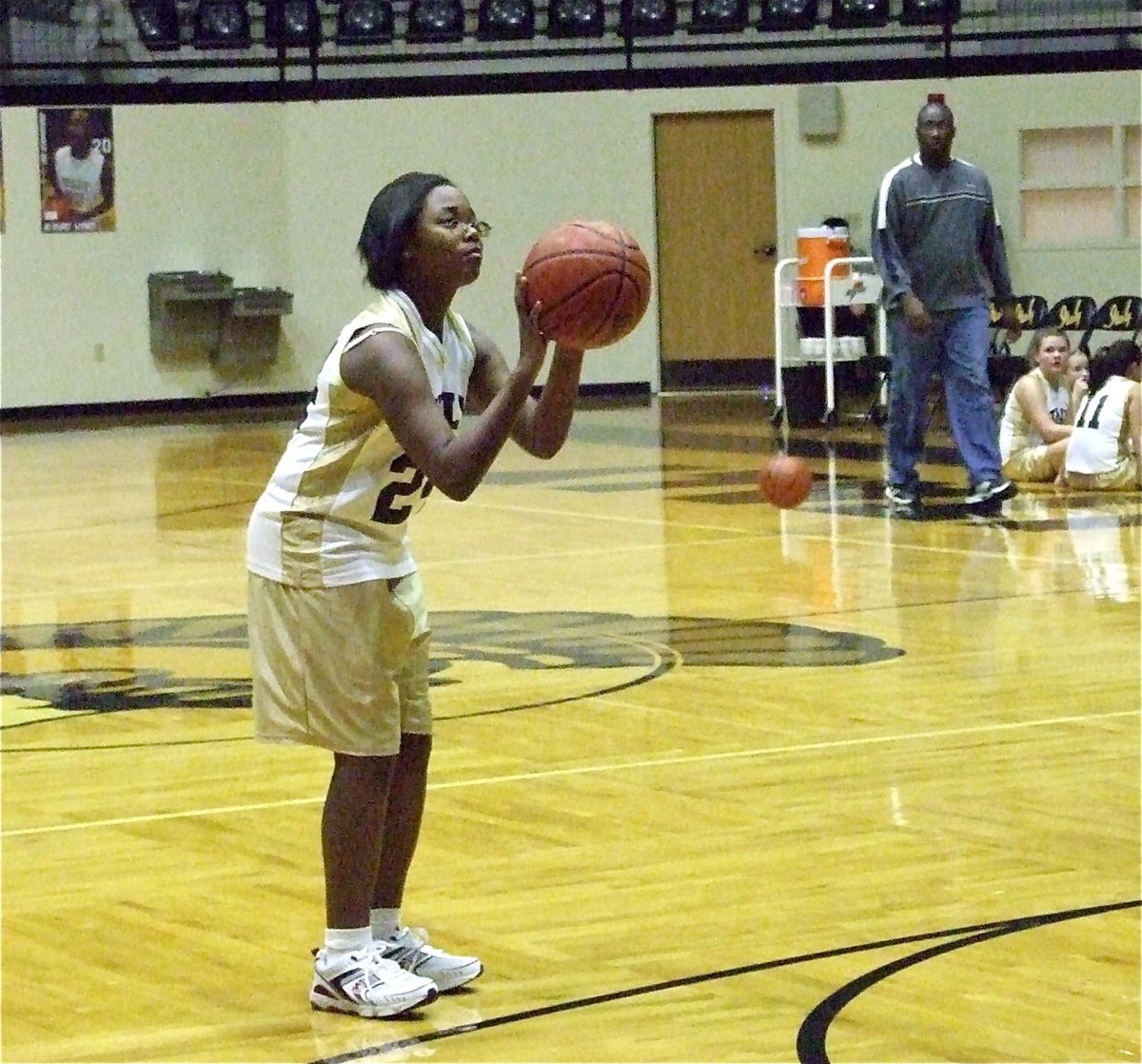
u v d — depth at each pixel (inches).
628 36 948.0
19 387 1122.0
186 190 1154.7
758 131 1184.8
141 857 253.6
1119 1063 174.6
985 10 1010.1
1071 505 619.8
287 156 1179.9
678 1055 179.0
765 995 194.9
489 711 340.8
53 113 1117.1
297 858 251.9
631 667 378.3
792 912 223.3
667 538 566.9
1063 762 294.7
